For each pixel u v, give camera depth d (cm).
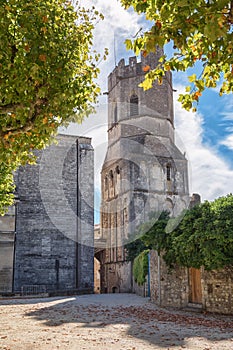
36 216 2698
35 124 742
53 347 750
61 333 912
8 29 709
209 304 1358
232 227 1252
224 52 480
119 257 2964
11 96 727
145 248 2633
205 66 545
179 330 968
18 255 2608
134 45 499
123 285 2847
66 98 733
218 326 1045
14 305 1648
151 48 443
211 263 1292
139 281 2228
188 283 1490
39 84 733
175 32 448
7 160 838
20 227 2650
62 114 730
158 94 3775
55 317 1217
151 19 527
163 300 1561
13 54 723
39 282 2609
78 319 1168
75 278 2691
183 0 408
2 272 2514
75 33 824
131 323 1083
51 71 728
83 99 760
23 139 796
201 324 1080
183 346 768
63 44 755
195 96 557
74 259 2723
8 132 747
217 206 1325
